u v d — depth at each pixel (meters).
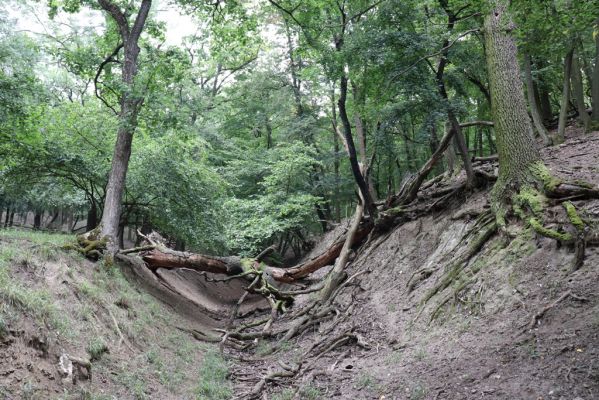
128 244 30.78
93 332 7.00
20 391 4.67
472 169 12.06
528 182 8.71
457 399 5.24
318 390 6.94
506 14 6.62
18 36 14.65
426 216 13.24
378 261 13.28
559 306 5.99
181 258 13.93
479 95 17.50
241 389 7.78
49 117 14.28
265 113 25.64
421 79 11.18
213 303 19.27
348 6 13.62
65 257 9.05
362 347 8.71
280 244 27.22
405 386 6.16
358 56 11.39
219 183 16.88
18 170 13.91
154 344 8.64
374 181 24.05
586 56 17.94
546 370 5.00
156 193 15.17
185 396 6.91
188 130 12.12
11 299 5.64
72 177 15.38
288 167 20.89
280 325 12.72
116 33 14.00
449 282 8.77
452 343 6.92
